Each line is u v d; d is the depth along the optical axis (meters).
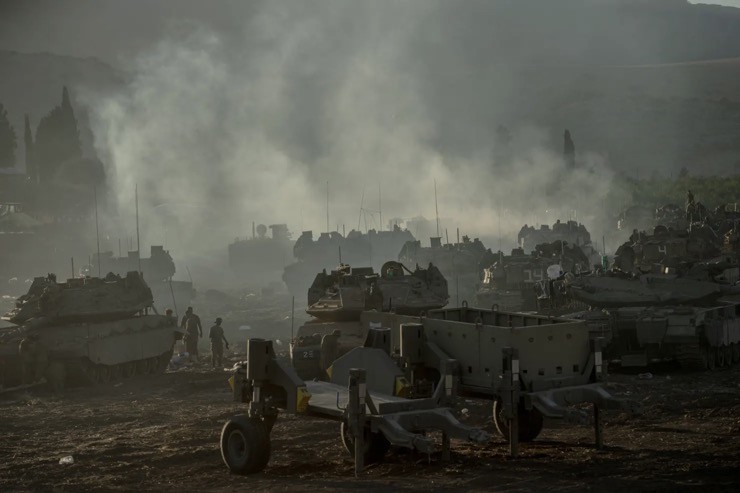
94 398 29.70
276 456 18.27
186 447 19.70
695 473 15.38
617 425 20.52
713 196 98.50
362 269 35.50
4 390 31.77
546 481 15.05
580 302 35.75
